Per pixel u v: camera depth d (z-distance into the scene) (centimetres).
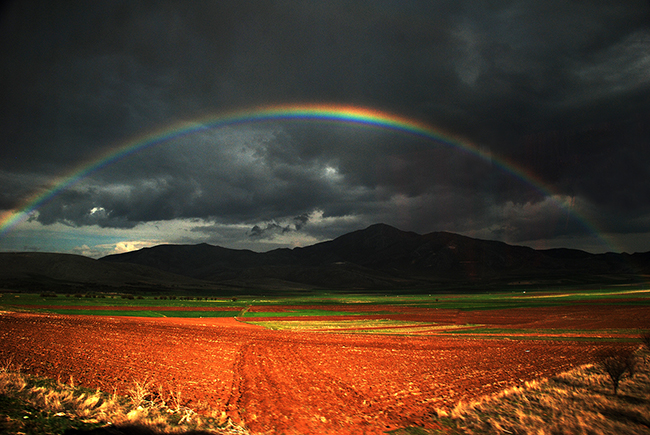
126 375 2484
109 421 1324
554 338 6266
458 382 2834
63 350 3331
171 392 2067
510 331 7556
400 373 3167
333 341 5616
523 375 3127
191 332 6216
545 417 1898
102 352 3428
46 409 1291
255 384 2595
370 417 1911
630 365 2577
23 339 3841
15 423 1097
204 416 1689
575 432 1623
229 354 3975
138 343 4366
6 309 9412
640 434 1619
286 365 3438
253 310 13538
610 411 1998
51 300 14000
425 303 18762
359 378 2928
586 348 4956
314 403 2152
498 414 1941
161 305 14250
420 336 6594
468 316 11469
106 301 14888
